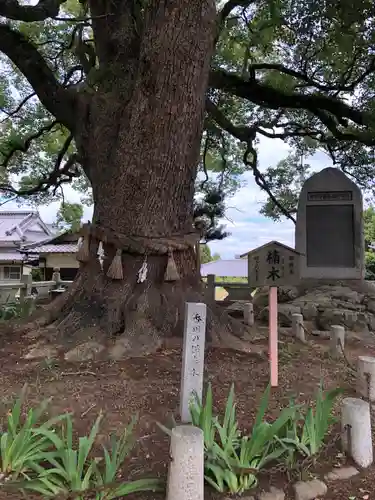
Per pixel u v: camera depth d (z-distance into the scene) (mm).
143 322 5367
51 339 5328
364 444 3104
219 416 3592
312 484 2787
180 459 2373
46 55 10891
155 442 3148
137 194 5828
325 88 10039
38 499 2404
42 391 3990
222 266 18516
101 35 7074
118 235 5781
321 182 9672
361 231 9438
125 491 2432
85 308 5625
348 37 8242
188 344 3500
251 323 7949
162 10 5578
